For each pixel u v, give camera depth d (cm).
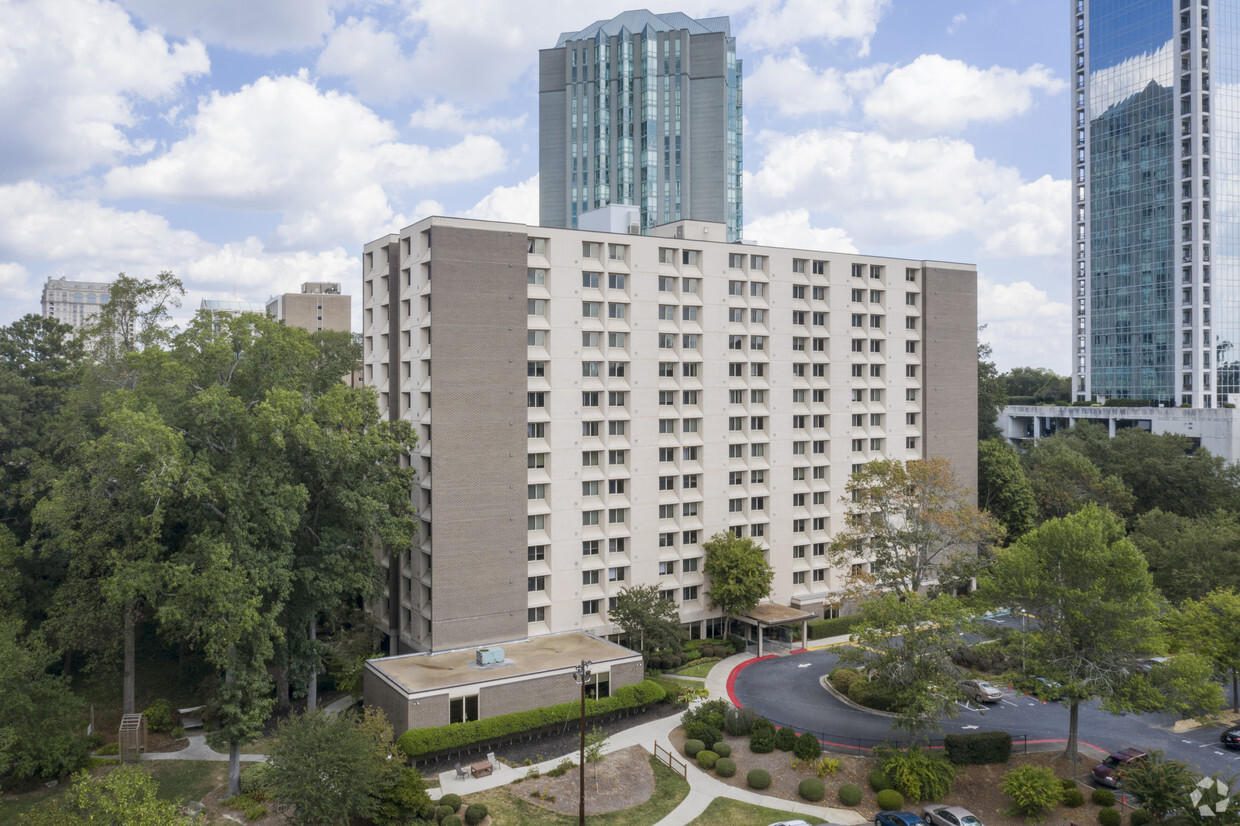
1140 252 13950
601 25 17425
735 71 17438
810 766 4497
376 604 6675
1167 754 4703
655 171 15975
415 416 5938
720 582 6644
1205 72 13075
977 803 4188
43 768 4434
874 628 4638
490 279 5797
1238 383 13100
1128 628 4319
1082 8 15100
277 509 4703
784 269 7338
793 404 7394
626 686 5422
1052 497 9031
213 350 4869
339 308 12938
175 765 4828
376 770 3847
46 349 7056
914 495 6222
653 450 6625
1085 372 15162
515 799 4203
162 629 5716
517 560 5916
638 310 6538
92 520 4991
